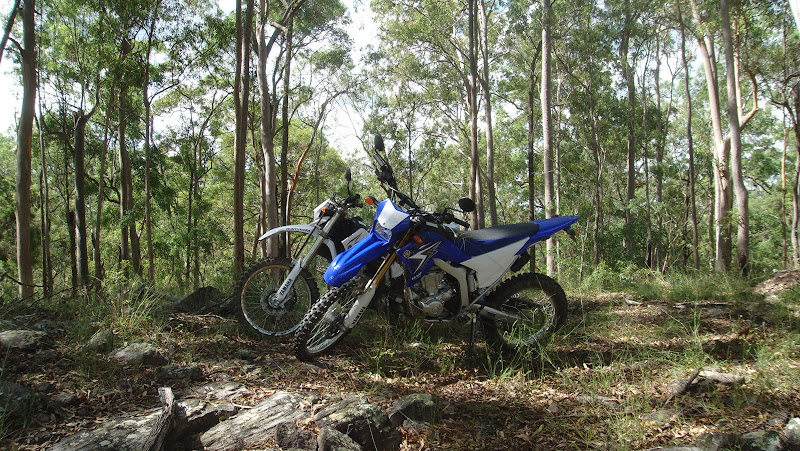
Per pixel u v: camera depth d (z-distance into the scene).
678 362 3.72
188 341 4.20
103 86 15.48
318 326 3.99
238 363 3.78
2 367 3.21
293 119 31.62
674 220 34.03
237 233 10.64
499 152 31.89
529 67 27.58
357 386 3.46
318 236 4.54
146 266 23.12
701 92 31.94
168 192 23.62
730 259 16.73
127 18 14.90
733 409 2.92
